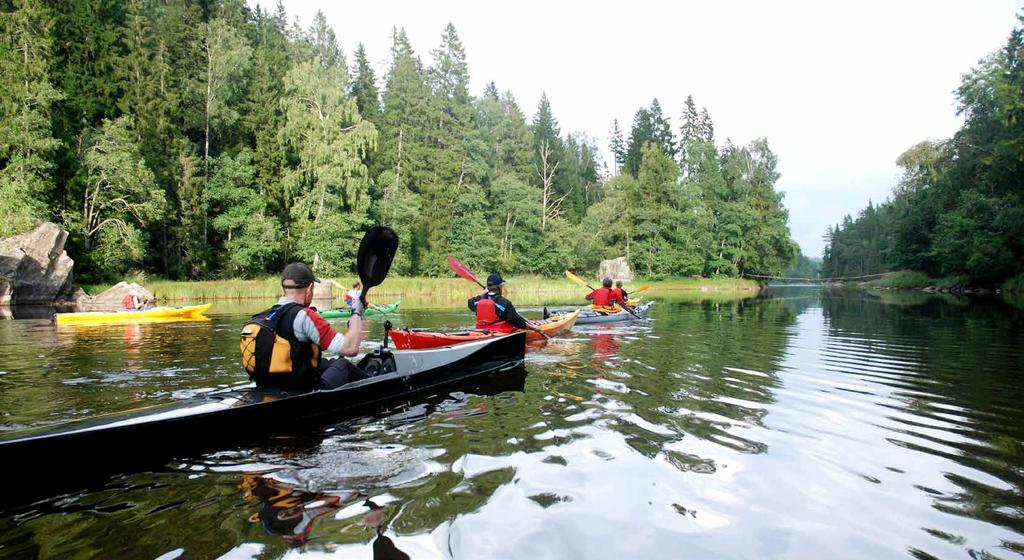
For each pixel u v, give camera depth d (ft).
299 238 108.68
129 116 88.48
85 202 82.99
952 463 9.86
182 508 7.81
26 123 73.41
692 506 8.00
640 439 11.04
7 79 75.77
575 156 227.20
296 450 10.32
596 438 11.10
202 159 103.09
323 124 103.65
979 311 51.42
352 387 13.00
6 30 78.38
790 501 8.21
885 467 9.66
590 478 8.96
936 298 82.79
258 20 155.84
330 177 100.58
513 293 100.99
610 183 167.73
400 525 7.25
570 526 7.29
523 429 11.72
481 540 6.86
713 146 171.12
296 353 11.71
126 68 95.76
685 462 9.77
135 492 8.39
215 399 11.33
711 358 21.42
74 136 84.28
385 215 117.60
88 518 7.52
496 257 139.44
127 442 9.57
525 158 163.22
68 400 14.43
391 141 135.85
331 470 9.25
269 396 11.64
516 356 19.94
